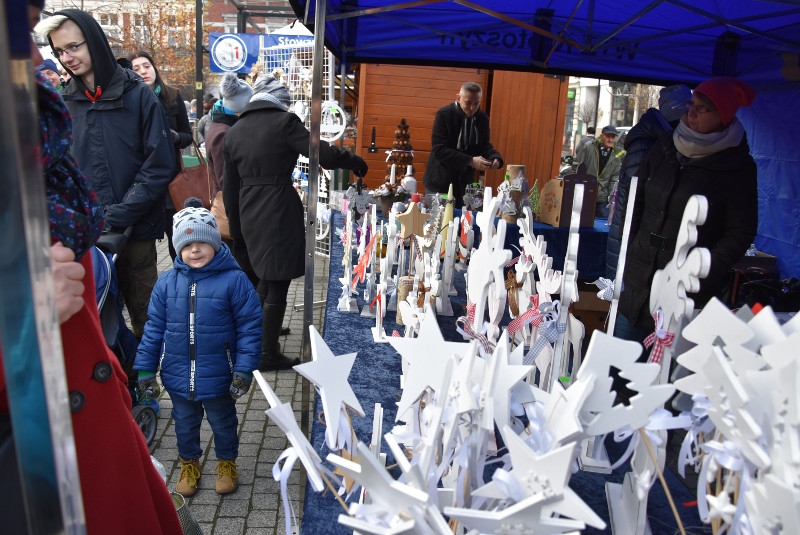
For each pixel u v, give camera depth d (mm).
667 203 2170
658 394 974
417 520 749
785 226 3768
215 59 9320
